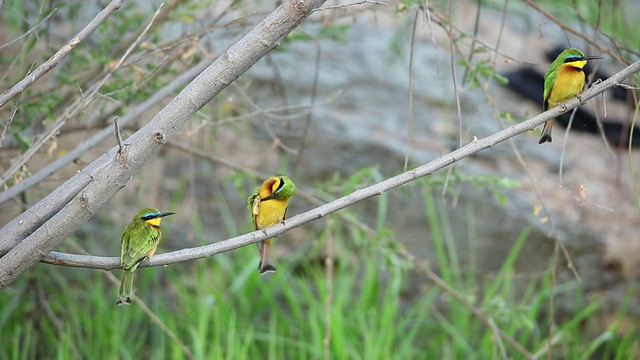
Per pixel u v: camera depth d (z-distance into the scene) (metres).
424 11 9.03
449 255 14.59
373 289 13.55
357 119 15.38
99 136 9.57
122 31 11.09
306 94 15.55
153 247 7.74
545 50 17.17
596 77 16.48
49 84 12.80
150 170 14.92
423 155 14.90
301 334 12.85
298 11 6.46
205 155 12.38
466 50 16.48
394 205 14.62
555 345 14.00
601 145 16.09
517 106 16.11
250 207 8.45
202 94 6.55
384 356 12.31
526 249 14.46
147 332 13.48
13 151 11.15
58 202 7.01
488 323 11.59
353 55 16.30
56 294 13.16
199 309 12.92
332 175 14.91
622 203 14.98
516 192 14.68
